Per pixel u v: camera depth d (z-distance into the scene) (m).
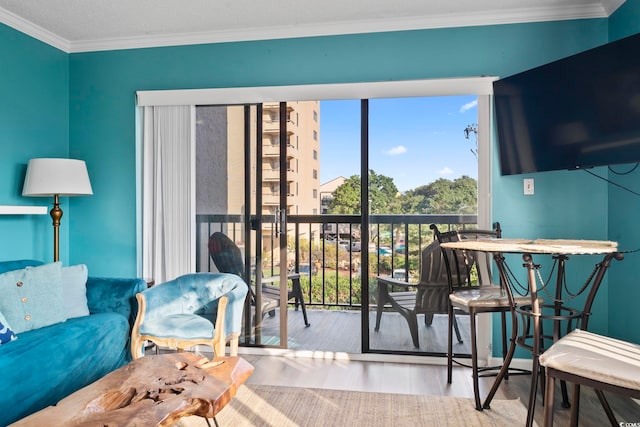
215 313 2.77
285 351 3.03
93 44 3.28
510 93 2.65
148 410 1.31
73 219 3.34
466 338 2.85
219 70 3.14
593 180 2.71
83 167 2.95
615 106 2.17
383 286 2.99
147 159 3.22
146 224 3.22
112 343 2.44
